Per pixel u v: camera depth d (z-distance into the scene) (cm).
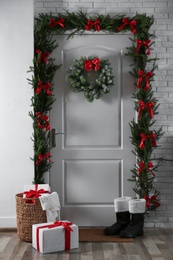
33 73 558
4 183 558
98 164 578
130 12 570
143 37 561
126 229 527
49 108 562
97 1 570
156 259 450
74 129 578
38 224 494
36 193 515
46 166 561
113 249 483
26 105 558
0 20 555
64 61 576
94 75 569
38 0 569
